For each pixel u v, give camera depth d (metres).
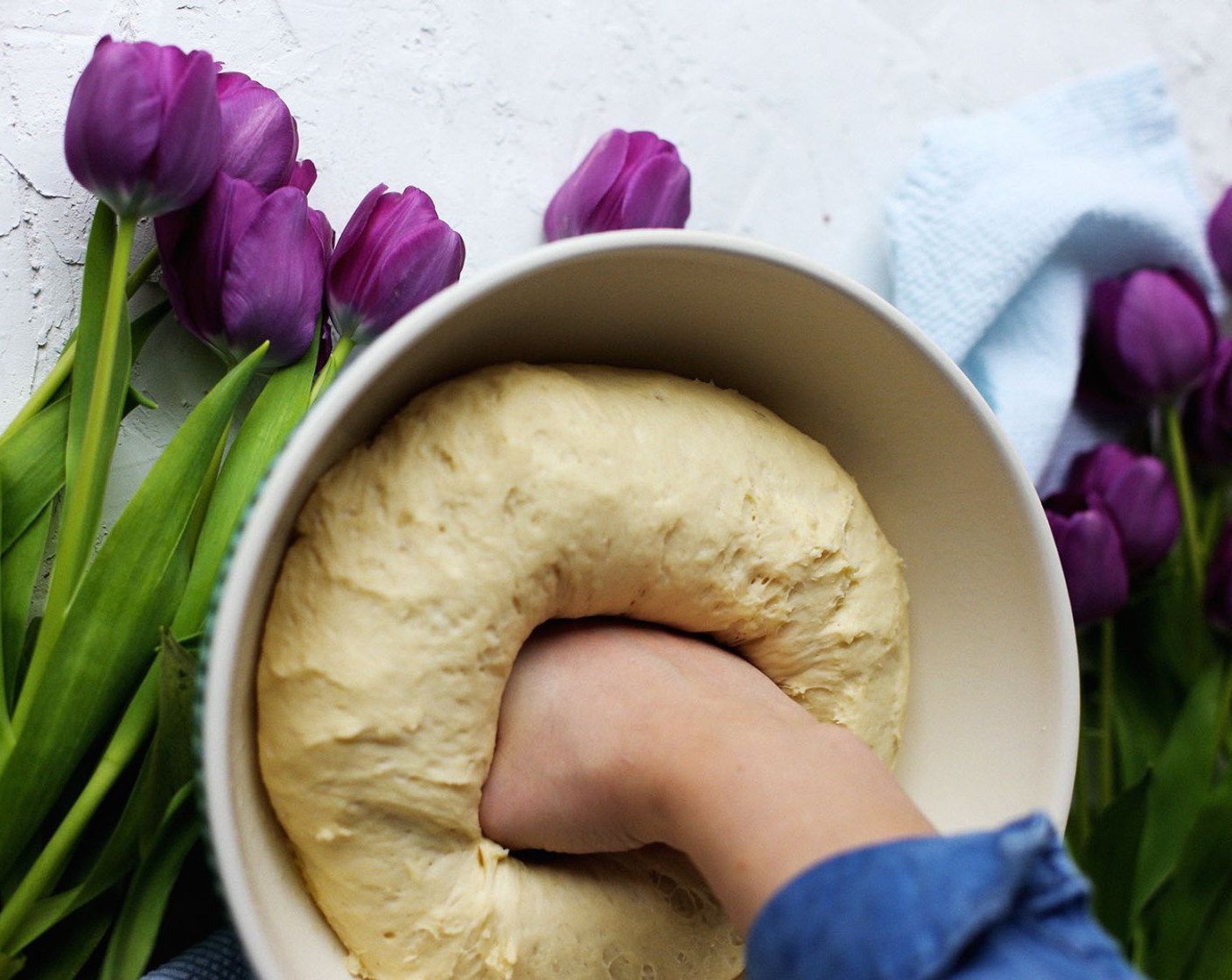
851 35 0.71
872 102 0.71
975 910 0.39
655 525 0.52
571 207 0.63
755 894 0.43
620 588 0.52
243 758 0.49
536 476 0.50
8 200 0.58
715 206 0.69
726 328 0.55
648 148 0.63
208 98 0.53
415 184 0.64
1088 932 0.40
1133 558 0.70
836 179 0.71
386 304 0.57
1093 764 0.72
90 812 0.53
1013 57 0.74
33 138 0.59
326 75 0.63
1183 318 0.70
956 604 0.57
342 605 0.49
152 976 0.54
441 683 0.49
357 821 0.49
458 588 0.49
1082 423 0.74
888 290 0.71
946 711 0.58
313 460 0.47
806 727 0.48
